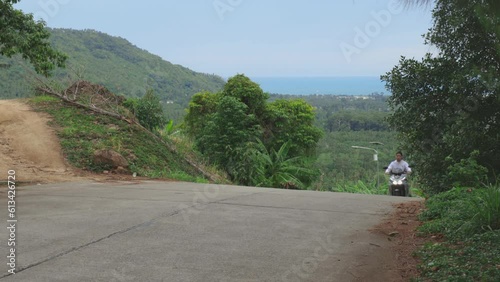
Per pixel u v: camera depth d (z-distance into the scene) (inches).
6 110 689.0
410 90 579.2
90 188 421.4
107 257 193.8
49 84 808.3
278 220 276.7
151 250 205.2
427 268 176.4
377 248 214.5
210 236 232.5
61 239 221.6
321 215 296.7
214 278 169.8
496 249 182.4
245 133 857.5
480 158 517.0
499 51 301.3
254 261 191.3
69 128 658.8
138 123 751.1
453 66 523.2
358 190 1164.5
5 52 490.9
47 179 481.7
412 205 340.5
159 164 647.8
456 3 187.2
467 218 235.6
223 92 1106.7
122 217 276.1
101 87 848.9
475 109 510.3
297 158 1031.0
